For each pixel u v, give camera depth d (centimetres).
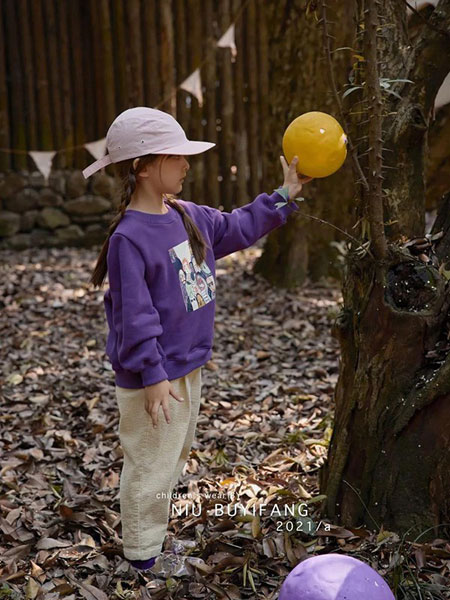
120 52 838
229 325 551
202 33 844
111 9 831
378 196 237
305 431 365
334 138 244
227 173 873
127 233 236
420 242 257
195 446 360
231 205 881
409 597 229
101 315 588
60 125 843
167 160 239
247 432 375
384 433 260
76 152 855
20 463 347
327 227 641
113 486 325
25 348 516
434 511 254
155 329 232
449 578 239
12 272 726
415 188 264
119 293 238
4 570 262
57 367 481
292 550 256
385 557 250
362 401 263
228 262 755
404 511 257
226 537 269
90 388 442
